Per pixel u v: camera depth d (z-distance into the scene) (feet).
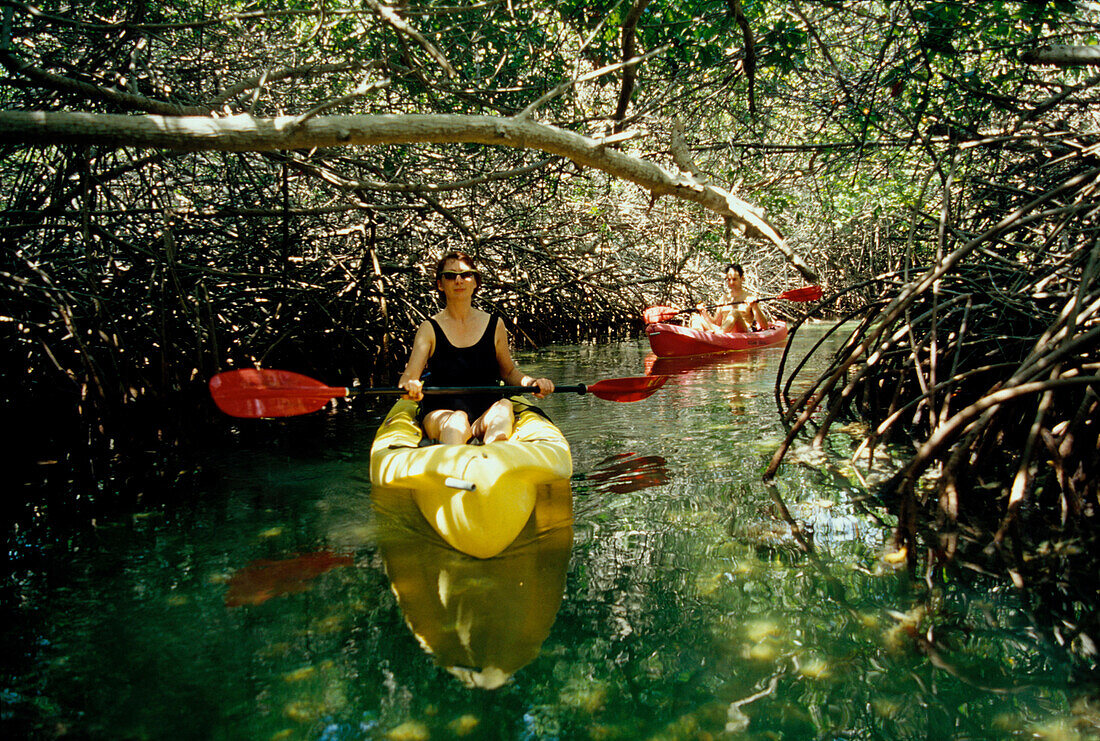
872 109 18.56
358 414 19.93
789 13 17.35
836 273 53.26
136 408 18.13
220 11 18.89
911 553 8.68
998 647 6.92
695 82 20.22
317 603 8.18
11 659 7.14
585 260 37.22
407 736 5.89
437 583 8.62
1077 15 17.75
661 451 14.35
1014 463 11.70
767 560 8.98
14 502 12.34
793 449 14.02
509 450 10.68
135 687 6.61
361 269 25.38
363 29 18.12
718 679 6.59
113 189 23.77
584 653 7.05
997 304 13.47
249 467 14.24
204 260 22.79
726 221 19.07
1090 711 5.95
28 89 16.57
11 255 16.78
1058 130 17.65
